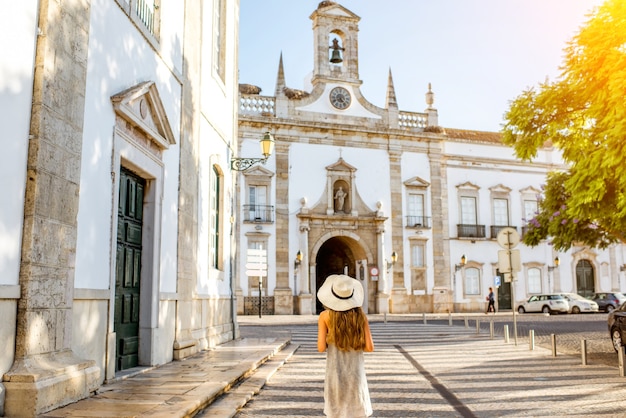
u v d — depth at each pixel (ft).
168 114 35.40
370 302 121.90
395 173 126.93
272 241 115.44
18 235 19.29
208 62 46.21
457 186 131.54
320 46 126.31
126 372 28.50
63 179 21.61
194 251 40.32
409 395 27.96
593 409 24.66
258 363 35.37
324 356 44.04
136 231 31.55
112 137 26.71
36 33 20.47
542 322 86.84
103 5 25.84
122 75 28.02
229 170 53.78
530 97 45.57
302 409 24.18
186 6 39.50
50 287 20.58
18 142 19.39
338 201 122.01
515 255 52.75
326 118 123.75
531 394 28.19
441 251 127.65
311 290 117.50
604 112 37.45
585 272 141.08
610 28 36.65
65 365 20.81
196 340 39.42
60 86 21.56
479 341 57.06
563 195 54.39
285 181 118.11
